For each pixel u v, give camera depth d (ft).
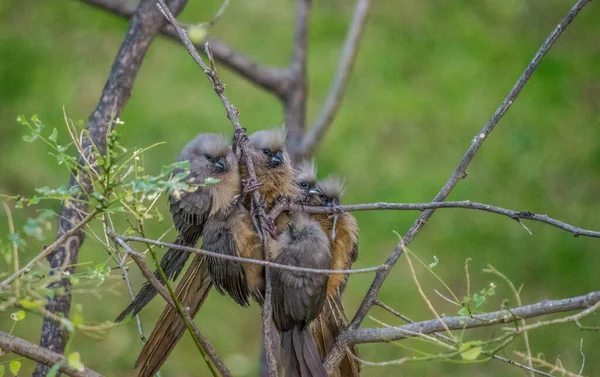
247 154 23.52
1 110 45.80
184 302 23.40
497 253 42.75
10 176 43.24
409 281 41.63
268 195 25.40
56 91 46.68
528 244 43.11
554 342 38.40
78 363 15.80
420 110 47.42
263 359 30.63
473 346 18.25
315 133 35.58
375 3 51.47
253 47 48.75
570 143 46.68
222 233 22.75
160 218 18.31
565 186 45.16
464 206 20.52
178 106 46.65
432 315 40.09
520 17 51.44
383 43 49.96
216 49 35.09
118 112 25.57
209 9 49.98
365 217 43.73
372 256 42.39
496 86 48.55
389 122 46.98
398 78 48.65
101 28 49.32
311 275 21.48
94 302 38.55
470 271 42.14
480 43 50.03
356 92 48.08
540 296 41.27
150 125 45.57
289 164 26.14
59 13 49.65
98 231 39.93
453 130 46.91
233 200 23.62
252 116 46.52
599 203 44.39
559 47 50.55
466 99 47.91
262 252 22.62
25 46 48.16
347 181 44.52
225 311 40.96
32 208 42.06
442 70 48.88
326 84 48.14
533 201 44.47
